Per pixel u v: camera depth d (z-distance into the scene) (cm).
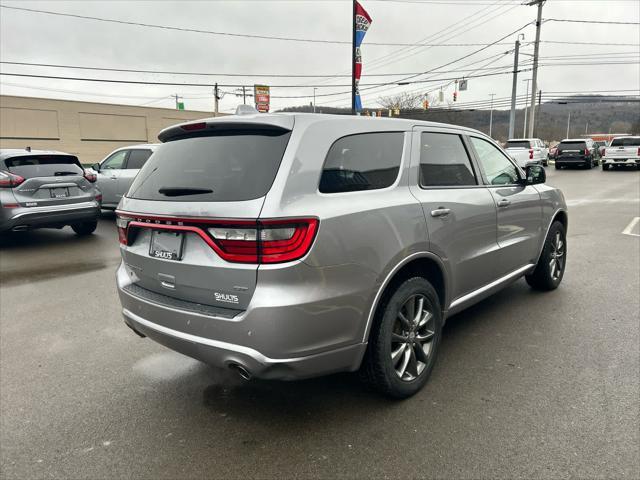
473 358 362
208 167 269
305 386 332
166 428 288
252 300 236
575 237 809
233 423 291
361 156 281
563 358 358
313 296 241
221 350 249
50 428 289
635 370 336
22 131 3700
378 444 264
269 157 250
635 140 2469
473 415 288
